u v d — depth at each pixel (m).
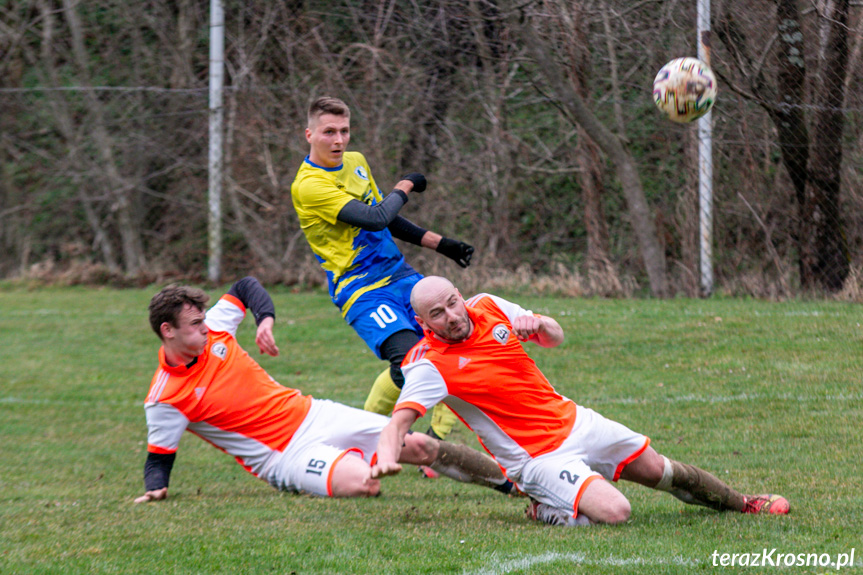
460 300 12.76
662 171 41.88
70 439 22.56
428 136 46.84
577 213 46.78
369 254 18.16
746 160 38.50
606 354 29.36
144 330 37.94
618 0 38.78
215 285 48.03
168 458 15.86
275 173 48.25
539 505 13.46
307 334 35.72
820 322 30.53
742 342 29.02
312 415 16.33
